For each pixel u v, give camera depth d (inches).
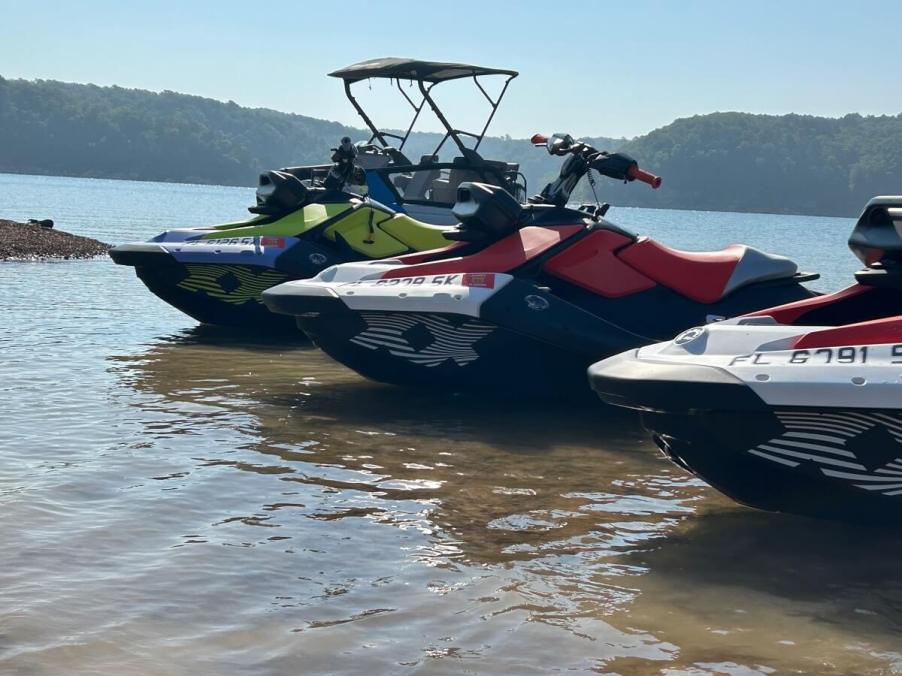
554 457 236.2
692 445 184.9
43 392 282.7
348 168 420.8
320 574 160.6
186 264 390.0
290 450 231.9
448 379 291.9
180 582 155.1
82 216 1695.4
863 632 145.1
